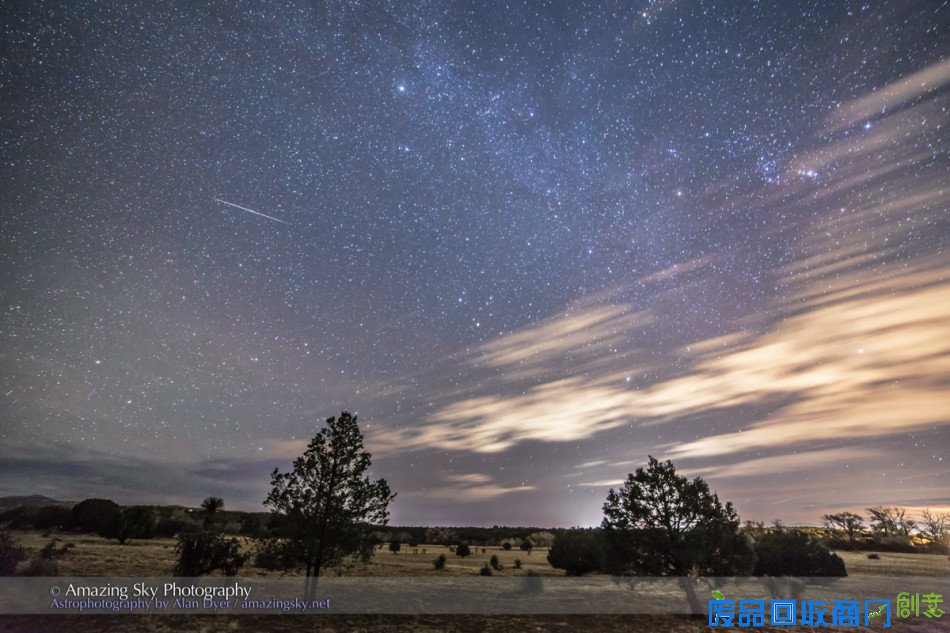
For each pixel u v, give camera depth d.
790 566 26.91
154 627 12.87
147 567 23.86
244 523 41.50
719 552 17.20
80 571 21.05
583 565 30.08
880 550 61.88
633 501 17.77
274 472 16.97
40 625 12.80
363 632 13.45
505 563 40.19
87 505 54.34
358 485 16.95
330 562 16.81
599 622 15.80
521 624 15.31
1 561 18.83
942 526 70.25
